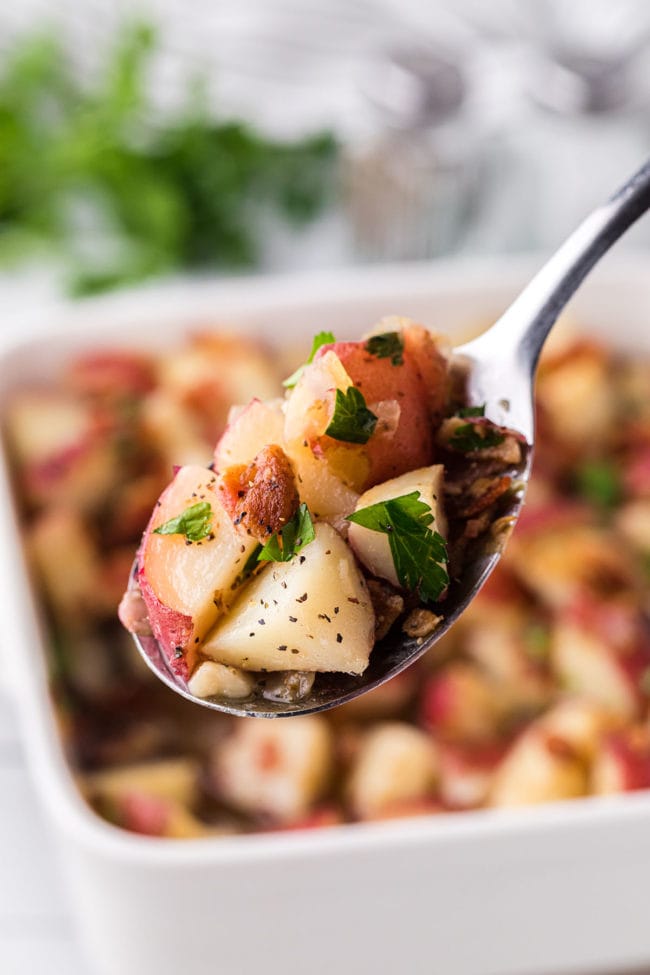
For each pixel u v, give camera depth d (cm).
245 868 47
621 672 57
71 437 60
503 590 59
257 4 84
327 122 79
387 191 75
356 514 41
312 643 41
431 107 72
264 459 41
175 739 56
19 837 55
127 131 73
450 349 45
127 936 49
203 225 72
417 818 52
